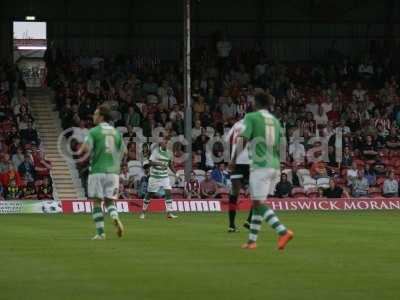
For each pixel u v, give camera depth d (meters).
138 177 100.81
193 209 94.62
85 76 117.88
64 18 126.62
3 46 124.44
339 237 55.84
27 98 113.12
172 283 33.91
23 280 34.72
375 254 44.44
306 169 106.06
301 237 55.75
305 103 117.88
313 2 133.00
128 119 107.94
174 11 129.75
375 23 134.62
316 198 99.06
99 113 51.84
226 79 121.12
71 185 104.00
